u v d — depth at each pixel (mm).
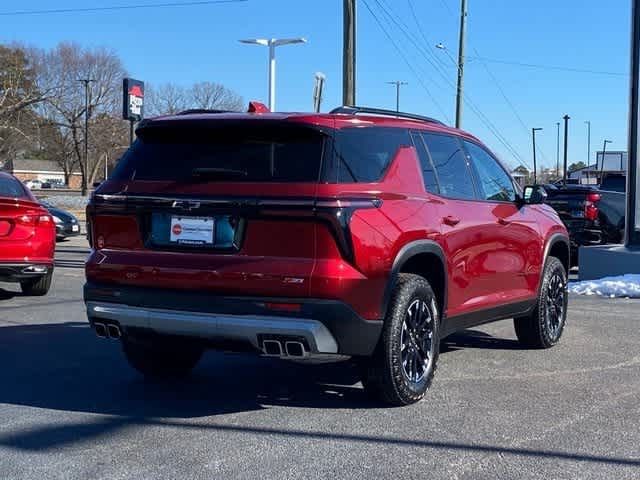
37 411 5480
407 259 5379
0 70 59031
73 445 4746
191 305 5098
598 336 8367
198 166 5309
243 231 5027
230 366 6945
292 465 4406
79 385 6223
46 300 10641
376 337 5203
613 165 64688
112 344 7789
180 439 4863
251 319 4949
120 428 5094
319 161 5035
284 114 5242
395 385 5398
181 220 5207
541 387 6184
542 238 7543
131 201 5352
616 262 13125
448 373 6648
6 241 9930
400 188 5523
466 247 6188
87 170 66062
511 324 9227
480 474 4281
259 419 5297
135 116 18297
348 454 4590
